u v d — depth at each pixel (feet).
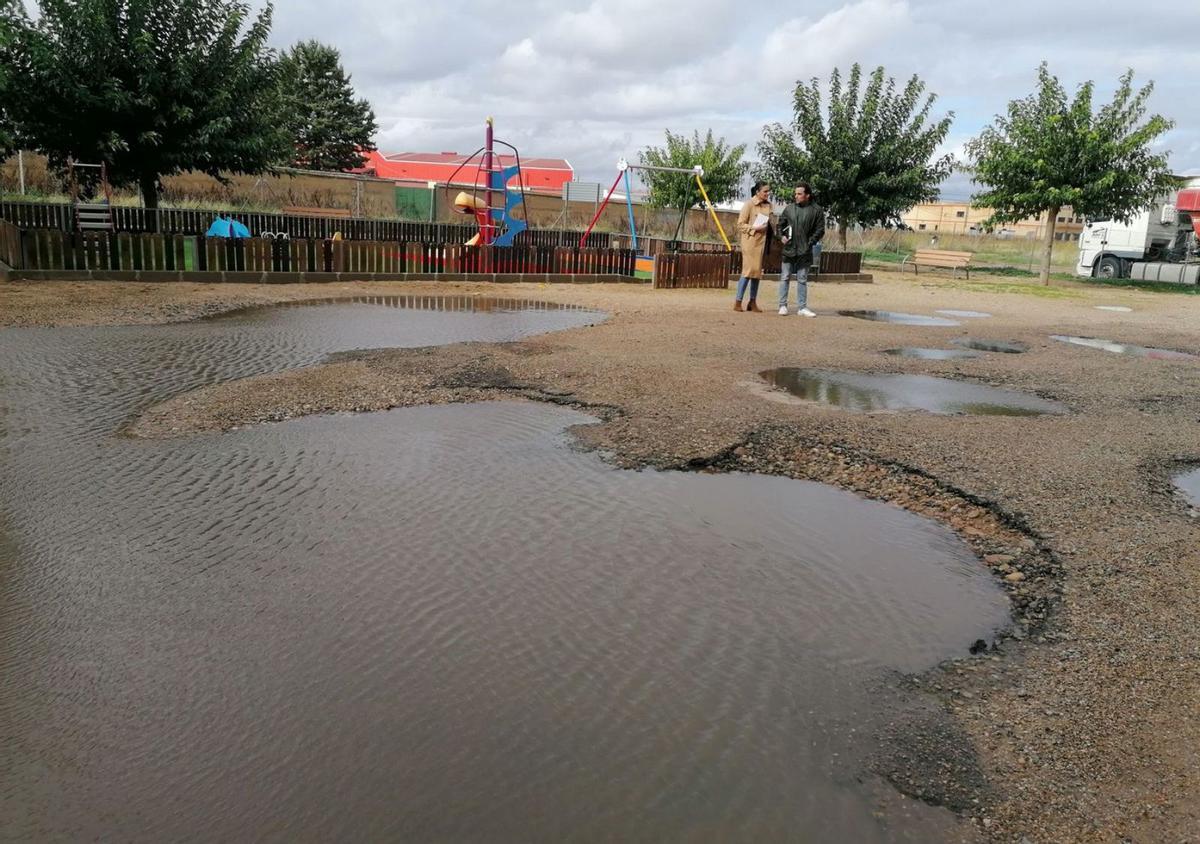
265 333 31.71
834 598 11.63
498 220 64.75
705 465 17.07
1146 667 9.94
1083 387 26.17
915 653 10.27
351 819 7.30
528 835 7.16
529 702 9.03
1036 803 7.64
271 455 17.02
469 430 19.06
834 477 16.58
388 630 10.45
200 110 66.13
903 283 73.41
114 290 43.04
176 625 10.51
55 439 17.79
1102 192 71.41
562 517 14.17
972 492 15.66
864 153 91.15
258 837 7.09
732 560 12.72
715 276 59.16
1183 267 80.33
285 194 98.43
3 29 52.80
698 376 25.25
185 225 71.15
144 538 13.01
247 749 8.20
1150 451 18.71
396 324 35.14
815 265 70.69
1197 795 7.71
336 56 167.84
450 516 14.10
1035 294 65.31
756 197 42.96
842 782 7.91
